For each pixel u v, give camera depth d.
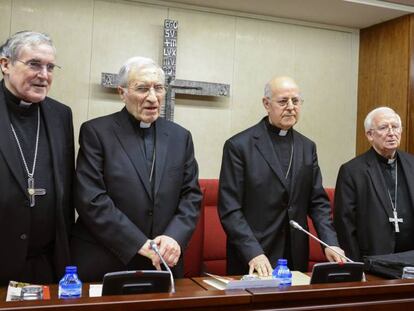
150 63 2.21
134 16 4.24
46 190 2.08
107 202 2.09
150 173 2.22
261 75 4.63
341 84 4.93
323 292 1.56
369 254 2.81
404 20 4.47
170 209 2.20
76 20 4.09
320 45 4.85
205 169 4.44
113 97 4.18
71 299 1.37
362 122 4.89
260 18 4.62
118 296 1.42
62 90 4.05
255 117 4.61
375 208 2.82
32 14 3.97
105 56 4.16
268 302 1.51
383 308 1.62
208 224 3.52
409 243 2.86
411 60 4.38
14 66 2.00
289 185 2.54
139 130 2.28
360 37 4.98
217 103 4.48
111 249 2.05
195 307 1.43
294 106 2.51
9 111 2.10
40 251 2.13
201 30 4.44
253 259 2.29
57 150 2.16
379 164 2.97
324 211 2.61
